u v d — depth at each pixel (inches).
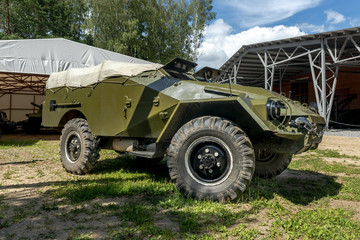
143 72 169.3
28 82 661.3
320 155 298.4
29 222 104.7
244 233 95.0
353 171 211.3
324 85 562.3
